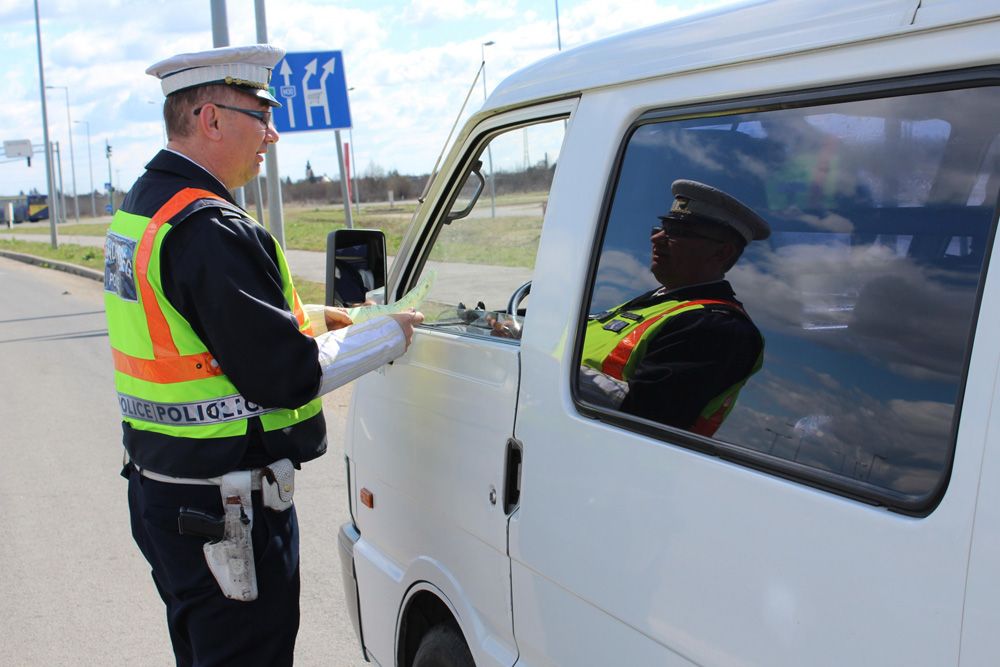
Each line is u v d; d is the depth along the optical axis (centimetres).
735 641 143
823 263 143
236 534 218
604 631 172
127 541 477
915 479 122
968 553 112
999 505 110
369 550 281
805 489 134
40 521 506
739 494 144
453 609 229
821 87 143
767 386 148
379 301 298
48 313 1484
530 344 195
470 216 249
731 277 160
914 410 125
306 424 230
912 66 129
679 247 168
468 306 253
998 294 115
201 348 212
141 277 210
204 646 229
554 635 187
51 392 844
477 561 216
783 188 151
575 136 192
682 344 164
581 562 177
